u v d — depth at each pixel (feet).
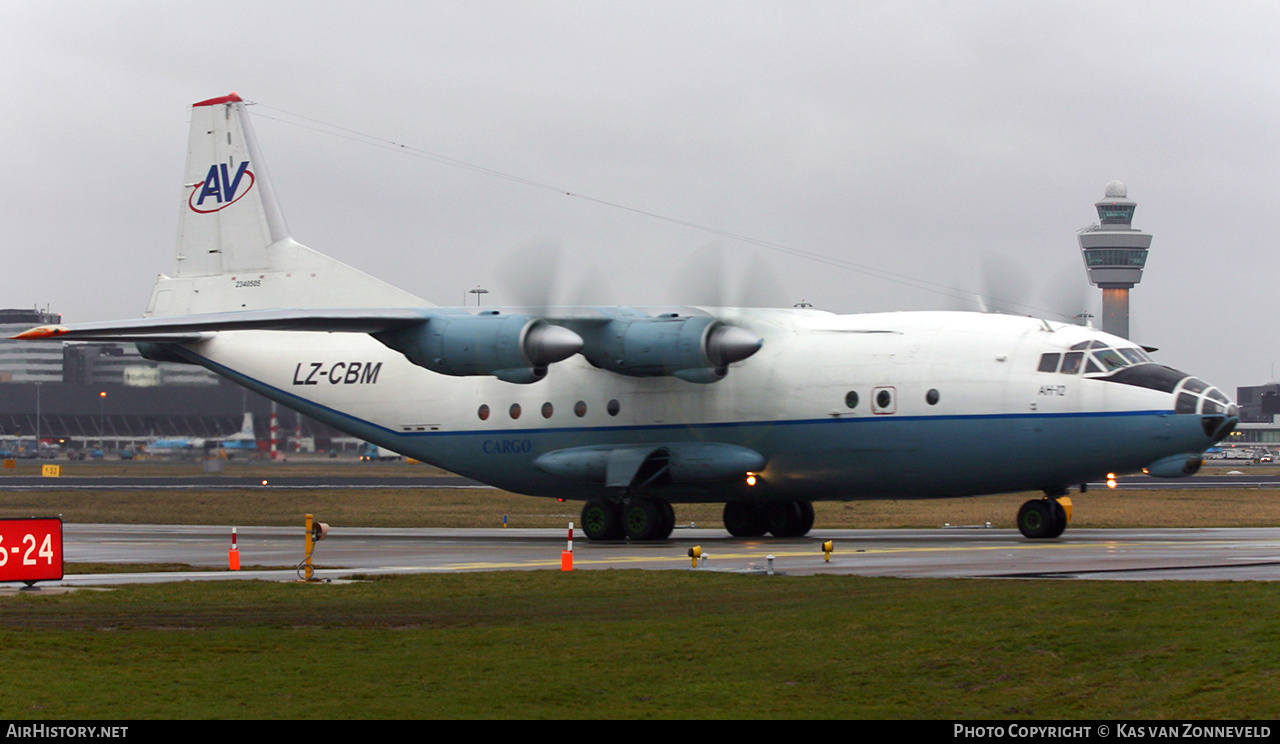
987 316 215.92
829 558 169.89
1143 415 194.29
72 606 126.11
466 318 219.20
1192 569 147.54
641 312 228.02
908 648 97.45
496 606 125.08
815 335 220.64
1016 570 149.38
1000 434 201.67
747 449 219.82
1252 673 83.66
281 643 104.06
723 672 93.56
